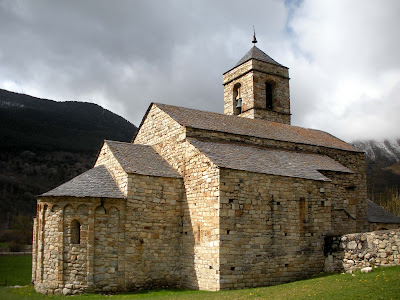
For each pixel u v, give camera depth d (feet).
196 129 70.85
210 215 60.08
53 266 59.00
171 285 64.23
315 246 66.49
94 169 68.85
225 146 70.44
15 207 255.29
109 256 59.41
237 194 60.39
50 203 61.00
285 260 62.95
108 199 60.54
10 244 156.35
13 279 78.89
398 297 38.83
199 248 61.67
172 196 66.69
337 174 78.74
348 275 56.08
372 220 90.99
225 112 110.63
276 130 89.66
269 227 62.49
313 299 41.70
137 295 55.57
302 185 67.51
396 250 55.67
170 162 72.43
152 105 81.76
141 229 62.75
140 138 85.10
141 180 64.03
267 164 67.97
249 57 107.14
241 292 51.75
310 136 93.97
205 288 59.21
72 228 59.36
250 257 59.72
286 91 108.58
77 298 53.26
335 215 74.43
